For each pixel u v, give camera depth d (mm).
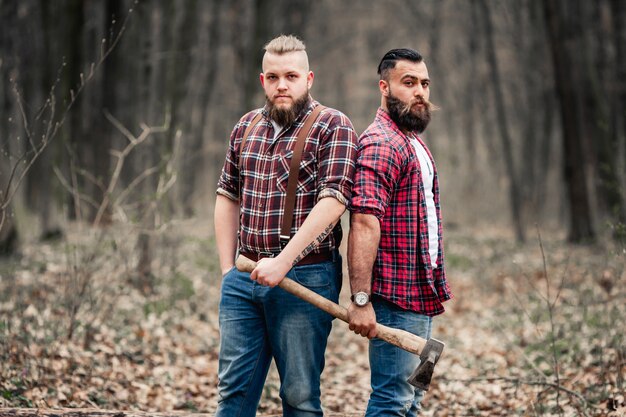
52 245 10820
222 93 26016
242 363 3295
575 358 5863
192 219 8023
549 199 27984
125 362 5758
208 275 10305
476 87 24688
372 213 3166
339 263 3355
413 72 3330
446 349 7281
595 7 15359
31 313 6320
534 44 19844
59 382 4887
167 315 7555
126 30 9922
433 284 3383
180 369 5938
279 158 3232
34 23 14703
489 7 19438
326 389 5848
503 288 10180
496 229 21766
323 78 34062
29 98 14156
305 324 3221
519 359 6398
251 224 3289
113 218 6941
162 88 9602
